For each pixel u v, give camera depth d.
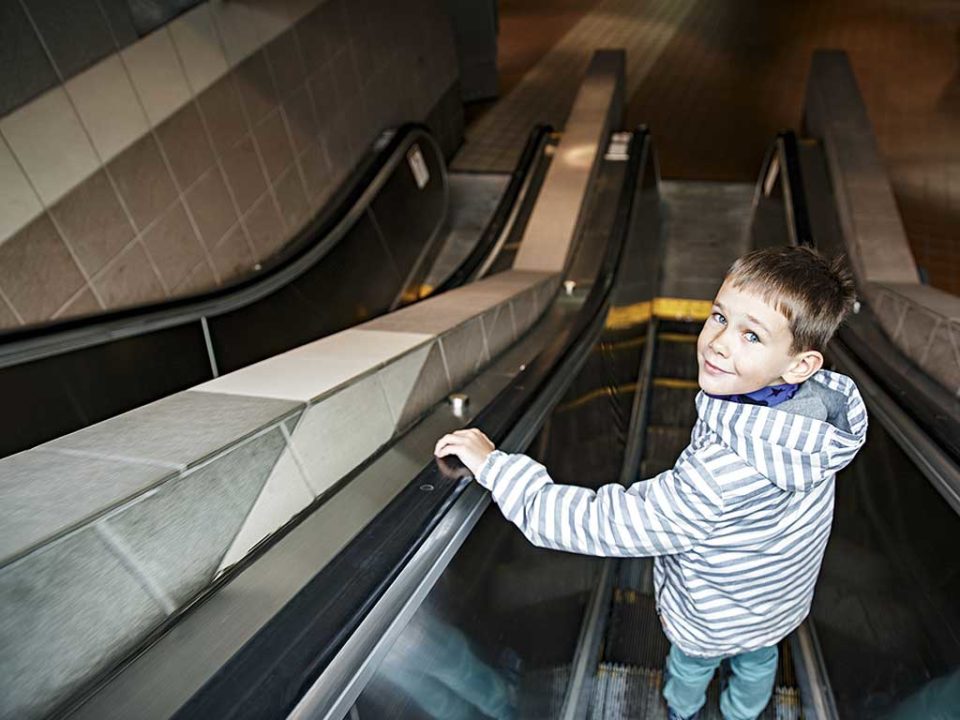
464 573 1.22
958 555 1.32
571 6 14.07
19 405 2.49
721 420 1.00
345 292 5.00
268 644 0.74
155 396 3.12
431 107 7.88
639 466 3.83
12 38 2.72
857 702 1.68
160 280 3.56
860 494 1.96
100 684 0.75
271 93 4.54
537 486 1.10
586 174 5.03
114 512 0.78
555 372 1.85
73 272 3.02
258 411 1.10
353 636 0.79
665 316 5.41
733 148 8.39
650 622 2.46
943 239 6.55
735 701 1.71
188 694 0.74
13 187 2.74
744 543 1.11
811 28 12.14
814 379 1.07
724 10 13.28
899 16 12.45
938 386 2.46
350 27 5.70
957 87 9.62
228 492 0.96
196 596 0.90
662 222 6.97
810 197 5.63
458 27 9.57
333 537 1.06
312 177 5.16
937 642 1.34
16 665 0.67
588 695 2.09
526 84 10.66
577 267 4.21
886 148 8.16
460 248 7.20
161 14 3.52
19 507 0.78
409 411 1.56
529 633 1.62
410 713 0.97
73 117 3.00
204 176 3.88
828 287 0.92
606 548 1.06
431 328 1.81
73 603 0.73
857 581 1.84
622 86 7.88
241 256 4.29
